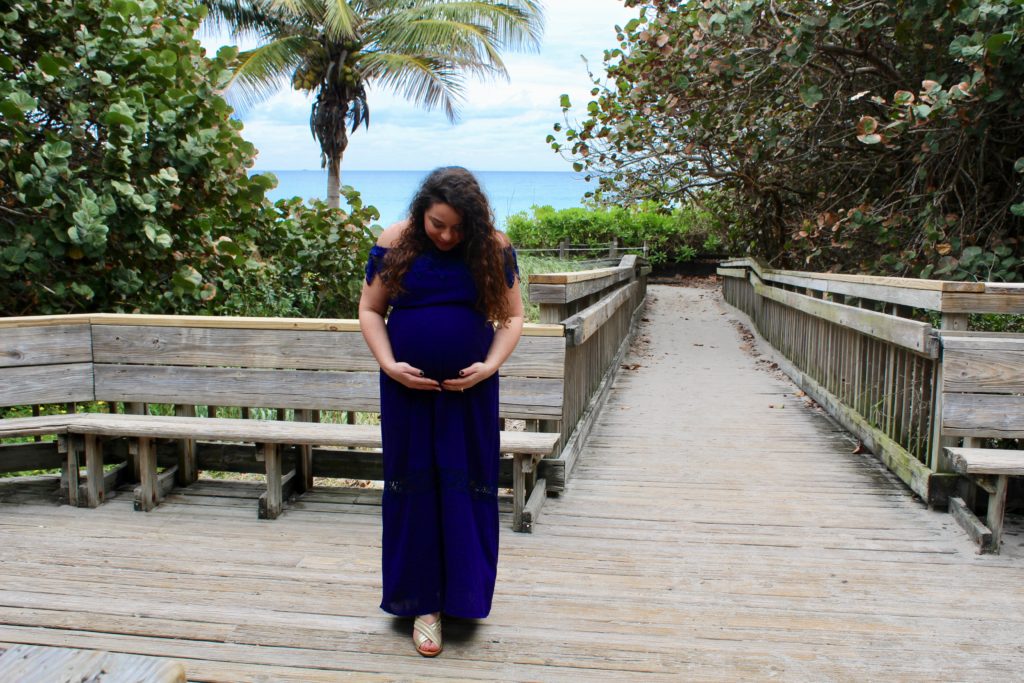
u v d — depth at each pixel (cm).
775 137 793
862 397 592
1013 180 663
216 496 416
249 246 667
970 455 360
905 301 452
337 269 725
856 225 702
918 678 250
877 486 460
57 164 464
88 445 396
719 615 292
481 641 270
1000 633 280
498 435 280
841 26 634
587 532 379
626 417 661
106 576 315
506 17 1575
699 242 2483
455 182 251
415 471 266
